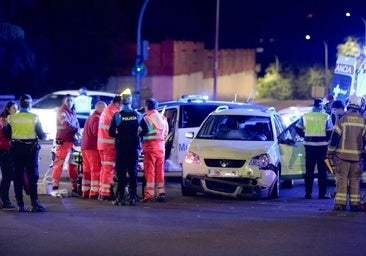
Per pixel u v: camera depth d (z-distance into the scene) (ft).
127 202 87.81
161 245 61.26
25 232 66.85
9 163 82.02
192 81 363.35
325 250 59.88
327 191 104.78
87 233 66.39
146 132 88.38
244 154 92.73
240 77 454.40
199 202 90.74
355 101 82.17
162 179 90.84
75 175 96.32
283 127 106.63
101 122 89.35
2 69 261.85
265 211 81.76
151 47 335.26
